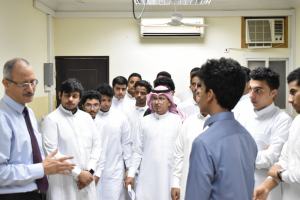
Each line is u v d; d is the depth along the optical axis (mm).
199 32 4719
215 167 890
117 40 4914
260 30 4754
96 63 4934
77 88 1817
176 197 1741
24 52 3822
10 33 3451
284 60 4879
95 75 4945
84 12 4840
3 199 1350
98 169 2100
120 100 3186
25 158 1416
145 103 2754
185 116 2318
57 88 4930
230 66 954
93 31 4906
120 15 4840
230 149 911
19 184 1346
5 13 3334
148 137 2121
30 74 1381
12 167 1316
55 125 1777
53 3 4621
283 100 4906
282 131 1567
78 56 4914
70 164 1418
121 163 2438
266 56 4832
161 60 4914
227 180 884
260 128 1682
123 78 3104
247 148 972
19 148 1384
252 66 4922
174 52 4910
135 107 2775
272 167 1413
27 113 1481
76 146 1810
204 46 4883
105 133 2240
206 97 1002
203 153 896
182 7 4758
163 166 2047
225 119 967
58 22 4887
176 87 4918
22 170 1326
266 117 1678
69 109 1840
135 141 2248
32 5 4070
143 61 4922
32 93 1400
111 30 4902
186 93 4078
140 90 2670
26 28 3883
